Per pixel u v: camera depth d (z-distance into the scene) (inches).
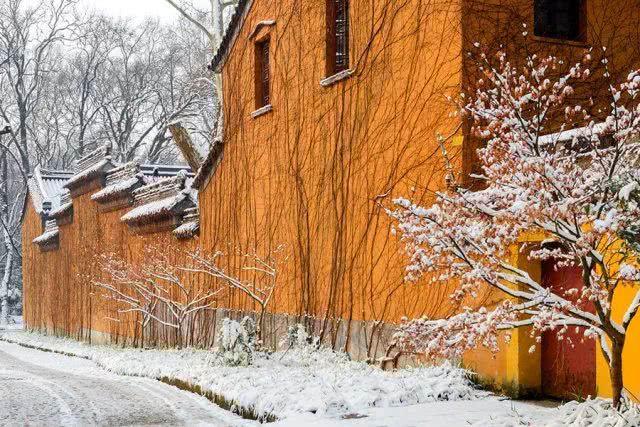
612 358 299.9
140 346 1059.3
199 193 882.8
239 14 791.1
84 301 1333.7
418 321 328.8
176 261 944.3
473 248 308.5
